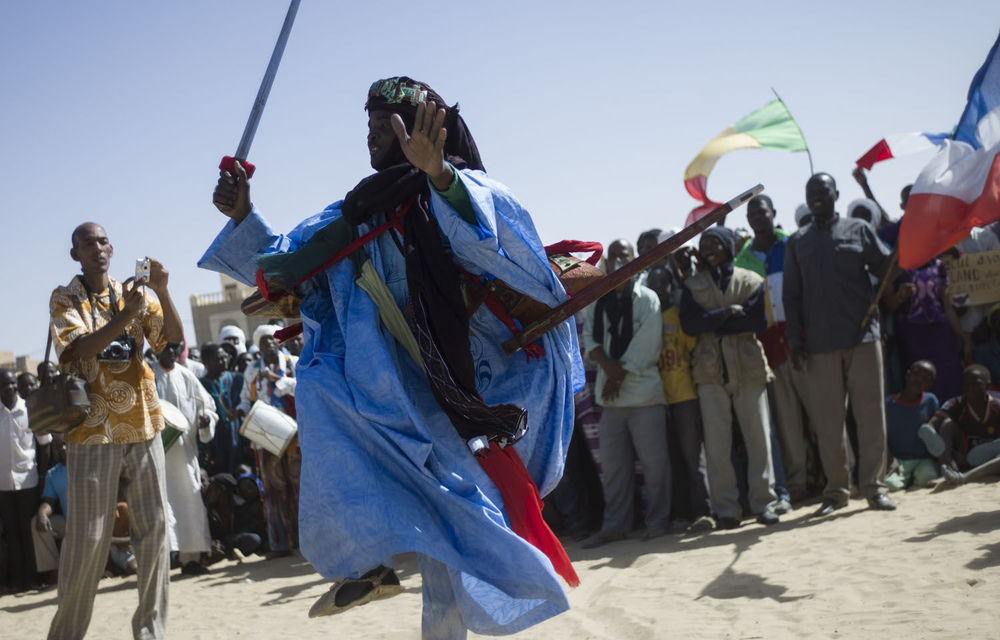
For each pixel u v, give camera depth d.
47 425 5.07
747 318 8.04
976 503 7.07
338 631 5.94
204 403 9.81
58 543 10.04
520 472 3.08
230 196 3.42
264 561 9.80
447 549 2.84
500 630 3.05
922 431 8.47
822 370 7.86
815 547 6.43
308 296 3.32
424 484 2.92
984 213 7.04
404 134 2.80
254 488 10.40
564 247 3.54
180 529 9.41
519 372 3.27
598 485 9.25
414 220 3.12
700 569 6.37
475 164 3.40
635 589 6.03
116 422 5.25
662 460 8.27
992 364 9.26
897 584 5.04
